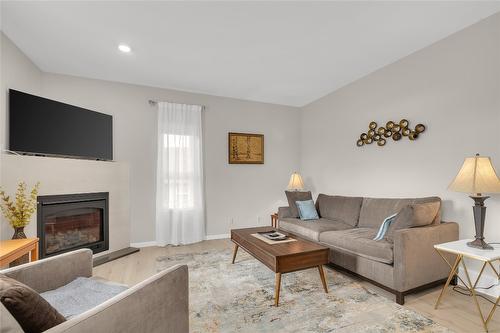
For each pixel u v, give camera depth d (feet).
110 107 12.67
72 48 9.65
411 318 6.33
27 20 7.92
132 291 3.44
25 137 9.14
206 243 13.76
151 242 13.25
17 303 2.68
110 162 11.67
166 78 12.56
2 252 6.21
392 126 10.96
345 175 13.75
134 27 8.34
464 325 6.05
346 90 13.67
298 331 5.83
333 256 9.52
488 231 7.88
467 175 6.95
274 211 16.49
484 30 8.07
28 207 8.05
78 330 2.70
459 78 8.71
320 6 7.39
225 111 15.35
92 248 10.84
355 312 6.62
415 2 7.27
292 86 13.82
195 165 14.10
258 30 8.58
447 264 7.94
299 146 17.48
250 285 8.29
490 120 7.92
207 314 6.56
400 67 10.73
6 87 8.81
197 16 7.79
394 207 10.00
